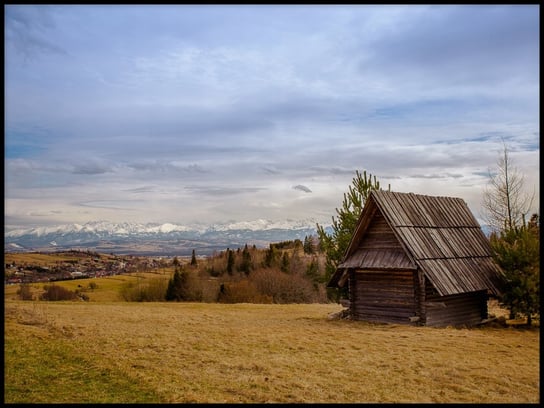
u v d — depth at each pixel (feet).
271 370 50.52
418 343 65.62
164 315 103.86
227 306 143.95
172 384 45.19
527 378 49.29
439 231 92.38
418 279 82.84
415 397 42.65
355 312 91.20
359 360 55.62
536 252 82.48
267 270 289.53
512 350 62.69
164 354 57.57
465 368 52.13
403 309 84.79
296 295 274.98
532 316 91.86
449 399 42.39
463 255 90.68
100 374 48.19
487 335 74.54
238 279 312.71
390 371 50.98
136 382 45.62
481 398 42.80
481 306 92.48
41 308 105.70
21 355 54.08
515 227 90.74
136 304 150.20
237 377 48.11
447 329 78.89
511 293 84.99
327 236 107.76
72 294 271.08
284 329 79.71
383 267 84.89
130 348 60.54
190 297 277.03
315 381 46.88
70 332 69.31
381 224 89.56
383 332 75.41
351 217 104.99
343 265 90.38
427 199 98.32
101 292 295.89
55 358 53.83
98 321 86.79
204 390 43.62
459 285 82.07
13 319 75.82
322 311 126.72
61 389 43.39
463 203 106.42
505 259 86.12
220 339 68.64
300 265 310.65
